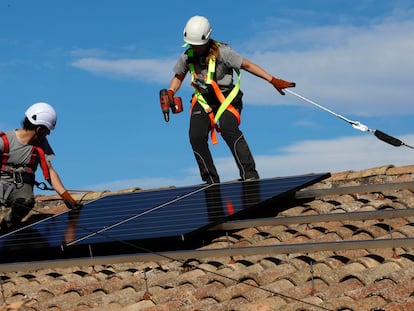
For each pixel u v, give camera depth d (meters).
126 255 11.02
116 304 9.70
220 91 13.12
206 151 13.48
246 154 13.33
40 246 11.72
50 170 12.97
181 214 12.07
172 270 10.73
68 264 11.23
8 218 13.40
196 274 10.30
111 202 13.48
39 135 12.53
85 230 12.09
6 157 12.51
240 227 11.60
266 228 11.81
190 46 12.99
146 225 11.80
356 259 9.95
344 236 11.05
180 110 13.43
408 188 12.19
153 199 13.25
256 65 13.07
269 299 9.05
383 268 9.56
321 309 8.54
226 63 12.96
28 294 10.69
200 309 9.15
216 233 11.91
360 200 12.38
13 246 11.96
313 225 11.56
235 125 13.27
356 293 8.90
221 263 10.66
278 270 9.95
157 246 11.69
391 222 11.31
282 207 12.59
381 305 8.59
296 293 9.20
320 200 12.59
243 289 9.55
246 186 13.03
